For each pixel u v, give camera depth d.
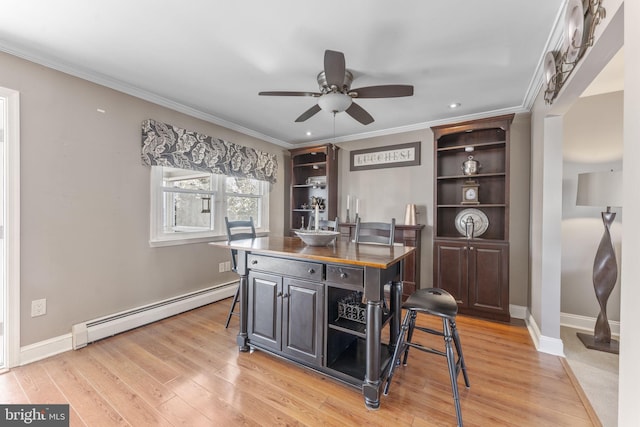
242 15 1.71
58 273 2.27
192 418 1.58
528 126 3.12
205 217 3.56
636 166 0.89
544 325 2.37
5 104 2.01
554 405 1.70
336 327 1.88
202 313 3.18
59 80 2.27
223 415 1.61
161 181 3.06
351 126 3.88
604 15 1.24
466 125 3.21
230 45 2.03
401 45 1.99
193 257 3.37
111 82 2.55
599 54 1.41
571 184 2.86
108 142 2.58
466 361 2.20
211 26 1.82
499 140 3.33
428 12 1.67
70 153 2.34
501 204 3.12
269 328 2.18
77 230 2.38
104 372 2.01
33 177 2.13
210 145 3.49
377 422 1.57
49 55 2.14
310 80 2.55
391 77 2.45
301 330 2.01
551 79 1.92
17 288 2.05
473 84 2.58
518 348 2.41
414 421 1.57
